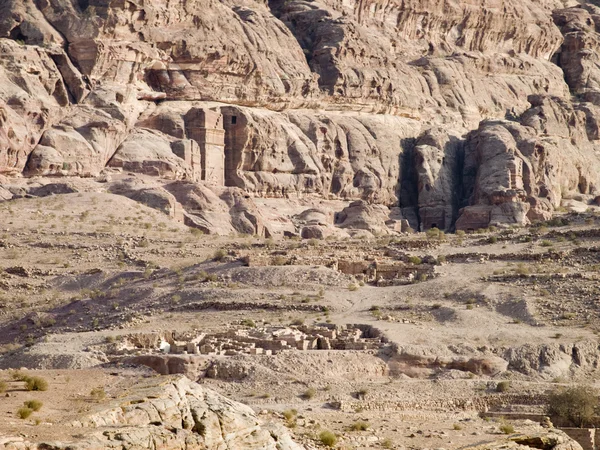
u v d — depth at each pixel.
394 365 105.06
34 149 171.00
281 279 129.50
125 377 71.06
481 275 130.62
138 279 134.88
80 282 135.88
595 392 99.19
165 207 165.00
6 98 170.00
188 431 55.91
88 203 160.88
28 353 107.56
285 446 58.94
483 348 108.44
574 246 140.50
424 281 129.88
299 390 97.88
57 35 181.12
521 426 82.94
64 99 177.25
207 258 143.25
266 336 109.06
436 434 76.44
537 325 115.62
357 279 133.00
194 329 114.06
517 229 156.62
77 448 50.12
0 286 135.25
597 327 114.25
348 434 74.44
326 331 111.12
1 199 161.00
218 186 176.88
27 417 53.59
